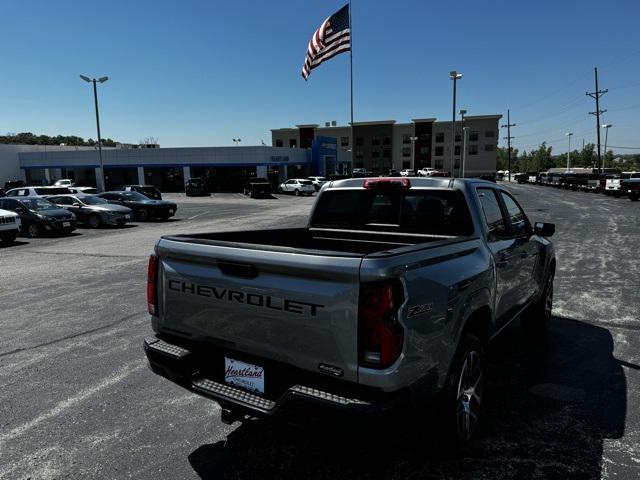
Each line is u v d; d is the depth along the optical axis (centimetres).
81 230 1878
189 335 294
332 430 224
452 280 271
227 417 285
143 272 959
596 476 282
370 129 9788
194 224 2034
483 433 330
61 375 446
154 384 427
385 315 221
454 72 3225
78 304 706
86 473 295
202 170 5866
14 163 6100
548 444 316
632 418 350
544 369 441
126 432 344
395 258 231
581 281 806
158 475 292
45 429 349
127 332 572
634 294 718
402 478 283
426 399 251
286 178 5897
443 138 9262
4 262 1130
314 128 10150
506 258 375
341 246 428
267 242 414
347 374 229
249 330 261
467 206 356
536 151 14825
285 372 251
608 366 448
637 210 2262
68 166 5959
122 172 6181
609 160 13312
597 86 5538
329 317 230
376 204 411
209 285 276
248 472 292
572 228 1567
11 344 533
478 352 311
